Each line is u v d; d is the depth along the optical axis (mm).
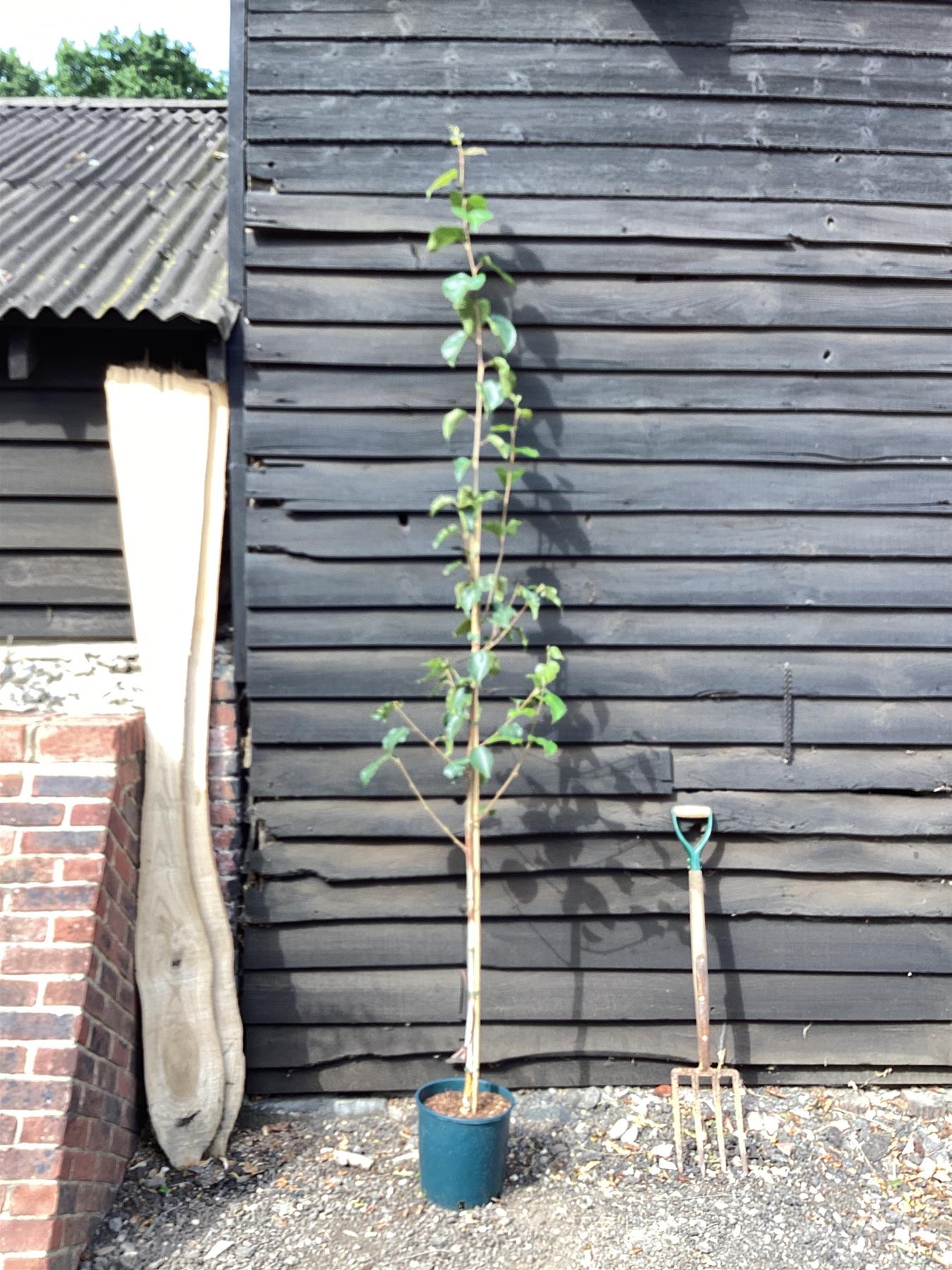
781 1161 3502
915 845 3936
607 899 3854
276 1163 3453
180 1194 3254
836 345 3883
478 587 3398
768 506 3859
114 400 3656
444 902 3814
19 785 2953
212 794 3775
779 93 3854
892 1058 3924
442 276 3771
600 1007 3846
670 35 3820
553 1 3791
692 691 3861
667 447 3834
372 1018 3781
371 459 3775
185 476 3680
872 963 3906
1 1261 2619
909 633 3914
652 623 3854
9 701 3783
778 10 3857
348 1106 3766
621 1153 3523
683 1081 3887
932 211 3916
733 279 3857
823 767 3889
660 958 3861
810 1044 3916
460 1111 3307
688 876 3867
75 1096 2783
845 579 3893
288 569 3768
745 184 3842
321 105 3740
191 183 4910
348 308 3738
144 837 3543
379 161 3752
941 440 3914
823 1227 3182
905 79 3906
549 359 3799
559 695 3826
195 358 3803
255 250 3709
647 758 3854
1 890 2867
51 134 5965
